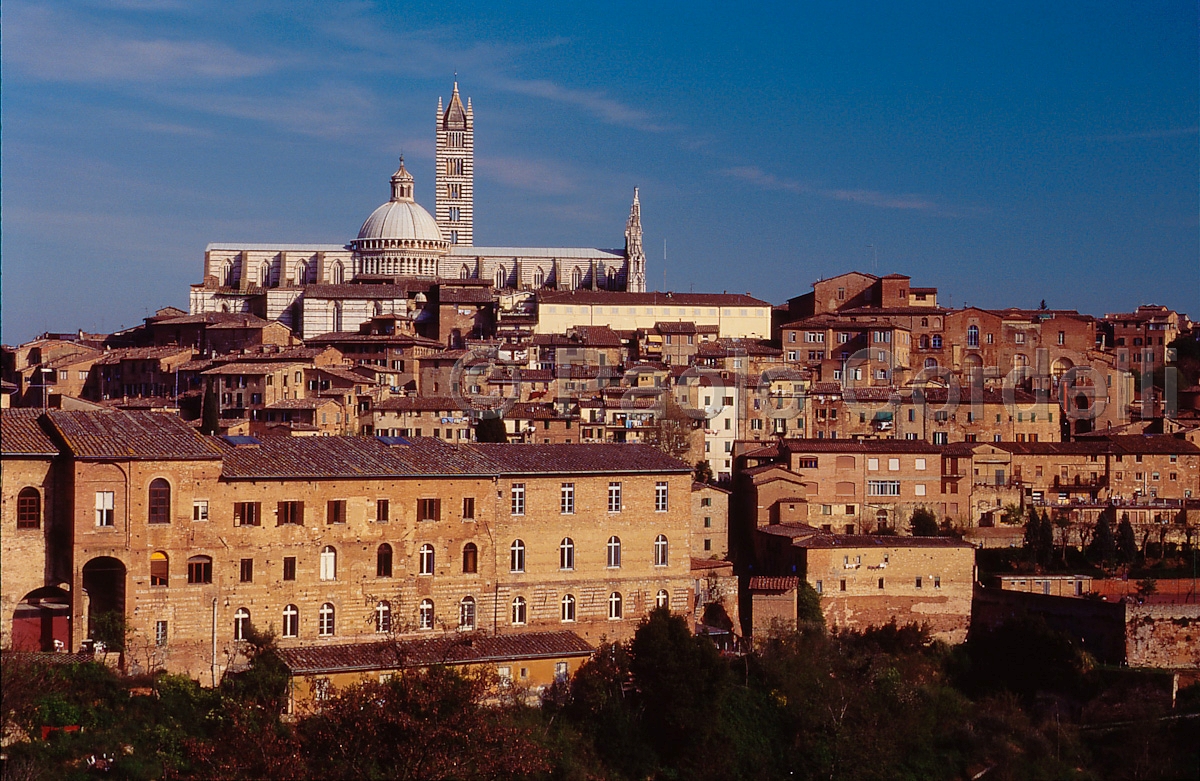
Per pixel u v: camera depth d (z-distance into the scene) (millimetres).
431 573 161750
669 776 152375
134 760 129000
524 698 153625
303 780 117812
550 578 168125
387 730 122062
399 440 169250
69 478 144000
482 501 164500
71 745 128875
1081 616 198875
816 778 158250
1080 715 180625
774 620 189375
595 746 150375
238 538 151125
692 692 154250
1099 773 169375
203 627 148875
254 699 136875
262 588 152250
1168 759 169250
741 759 156875
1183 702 182750
